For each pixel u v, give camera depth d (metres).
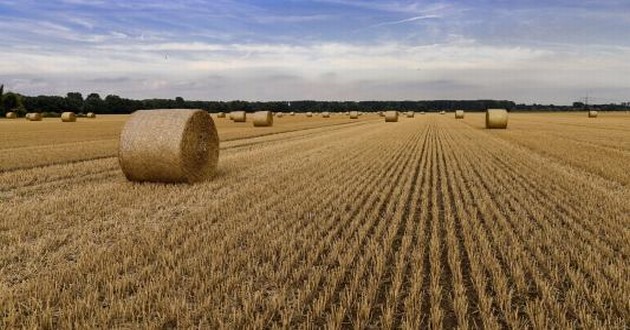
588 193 10.93
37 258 6.27
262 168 15.02
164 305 4.81
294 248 6.68
